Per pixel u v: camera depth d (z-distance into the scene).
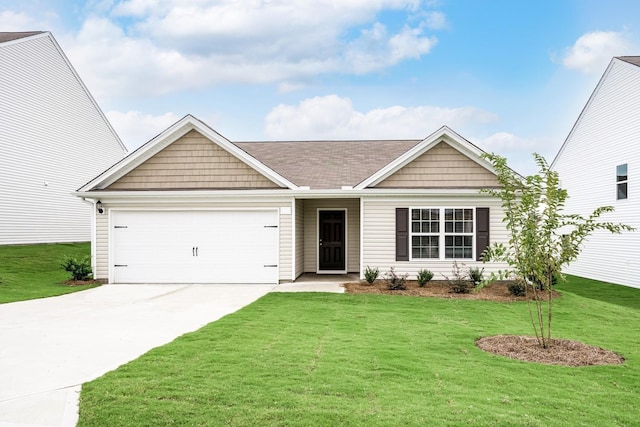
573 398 5.38
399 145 21.14
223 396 5.14
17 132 22.67
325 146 21.19
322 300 12.30
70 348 7.38
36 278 16.69
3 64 21.72
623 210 18.38
